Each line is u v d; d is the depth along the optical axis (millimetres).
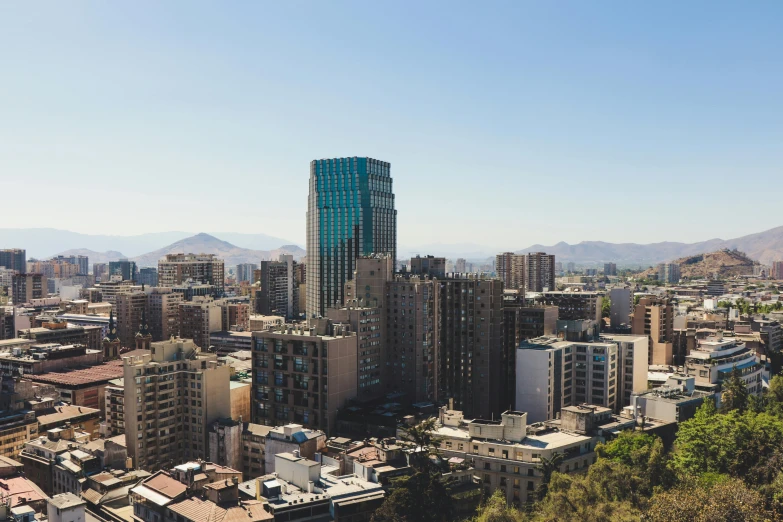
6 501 178250
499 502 158375
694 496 128125
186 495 168375
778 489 134750
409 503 162250
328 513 165250
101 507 187375
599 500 147125
